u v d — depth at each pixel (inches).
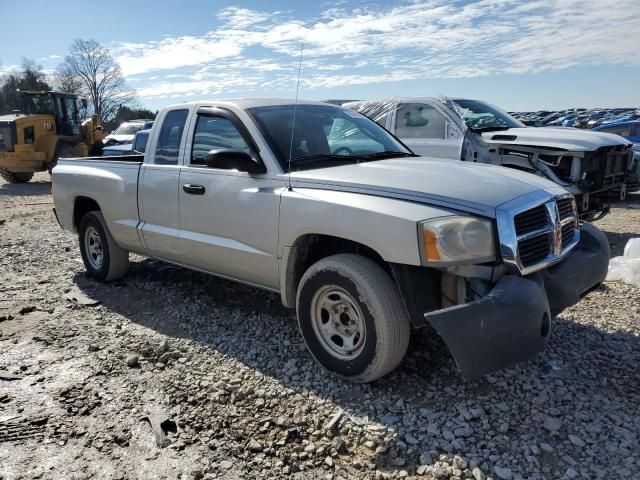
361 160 164.1
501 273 122.1
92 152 831.1
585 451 107.7
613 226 338.3
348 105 375.9
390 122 338.3
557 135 289.0
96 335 169.9
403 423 118.7
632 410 121.7
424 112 326.6
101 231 220.7
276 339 164.6
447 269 120.0
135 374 143.7
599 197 291.3
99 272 227.1
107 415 123.9
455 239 118.2
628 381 134.9
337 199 134.5
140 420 121.8
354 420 120.2
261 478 102.7
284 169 152.5
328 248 151.5
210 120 176.1
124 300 204.7
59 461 107.9
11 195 605.3
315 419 121.3
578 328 167.5
